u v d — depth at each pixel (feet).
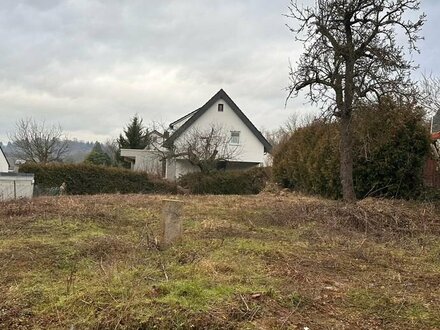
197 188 77.92
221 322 10.54
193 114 97.45
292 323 10.84
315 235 23.26
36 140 131.23
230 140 97.55
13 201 34.50
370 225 26.22
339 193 43.96
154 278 13.55
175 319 10.55
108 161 134.31
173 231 19.07
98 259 16.75
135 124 130.62
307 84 36.04
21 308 11.47
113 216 27.50
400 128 38.40
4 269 15.24
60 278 14.32
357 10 33.88
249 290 12.48
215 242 19.58
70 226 23.62
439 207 32.78
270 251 18.15
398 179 39.42
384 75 33.65
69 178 68.23
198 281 13.05
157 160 105.60
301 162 53.11
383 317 11.72
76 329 10.31
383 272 16.33
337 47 33.99
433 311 12.23
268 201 38.60
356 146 39.96
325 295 13.08
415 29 33.35
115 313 10.73
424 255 19.88
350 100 34.50
